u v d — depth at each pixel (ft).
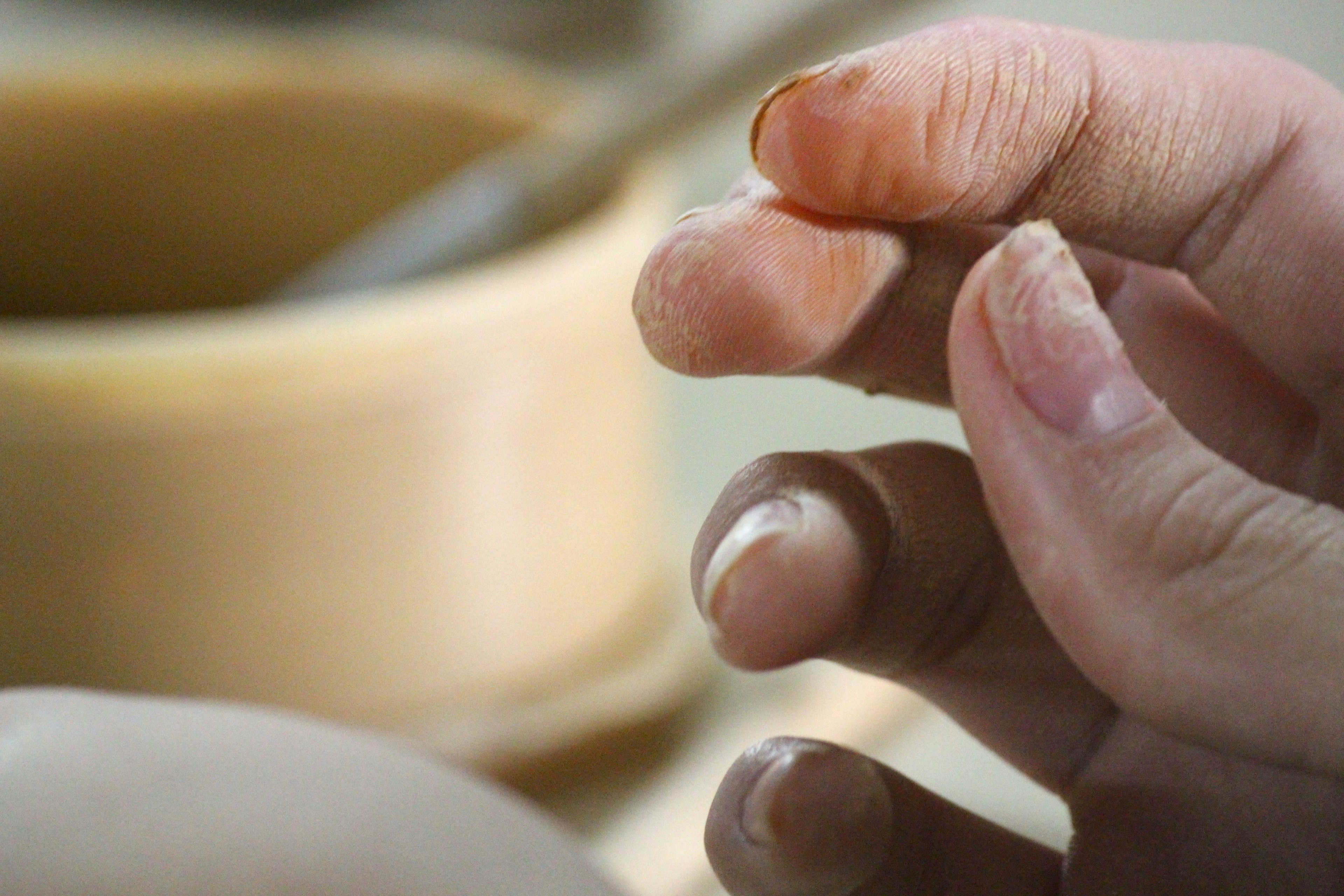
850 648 0.89
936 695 0.92
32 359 1.07
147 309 1.72
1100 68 0.85
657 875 1.28
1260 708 0.79
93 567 1.12
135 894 0.78
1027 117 0.84
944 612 0.90
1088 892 0.89
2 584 1.12
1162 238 0.88
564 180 1.39
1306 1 2.54
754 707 1.47
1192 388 0.93
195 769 0.81
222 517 1.13
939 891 0.87
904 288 0.87
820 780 0.84
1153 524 0.79
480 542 1.24
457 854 0.81
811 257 0.84
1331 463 0.91
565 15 2.73
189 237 1.68
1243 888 0.89
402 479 1.16
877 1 1.23
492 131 1.56
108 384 1.08
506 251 1.41
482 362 1.15
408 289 1.38
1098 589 0.80
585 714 1.35
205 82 1.57
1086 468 0.79
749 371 0.85
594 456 1.32
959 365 0.80
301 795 0.81
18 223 1.59
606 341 1.28
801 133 0.82
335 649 1.20
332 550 1.16
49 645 1.14
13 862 0.78
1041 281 0.79
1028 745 0.93
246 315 1.13
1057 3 2.56
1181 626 0.79
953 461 0.89
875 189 0.84
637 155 1.38
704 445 1.84
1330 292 0.87
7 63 1.55
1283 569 0.78
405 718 1.27
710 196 2.18
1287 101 0.86
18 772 0.80
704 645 1.50
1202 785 0.91
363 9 2.72
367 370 1.12
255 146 1.63
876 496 0.87
